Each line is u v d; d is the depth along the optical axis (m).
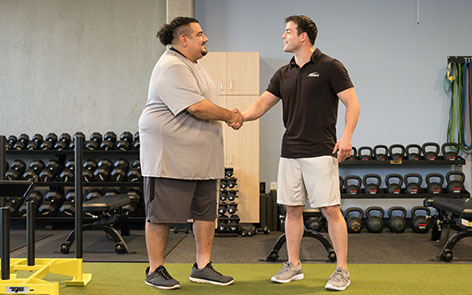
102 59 5.63
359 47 5.57
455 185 5.17
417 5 5.55
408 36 5.56
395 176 5.31
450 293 2.54
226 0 5.58
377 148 5.54
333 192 2.68
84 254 3.76
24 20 5.63
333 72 2.67
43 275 2.45
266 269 3.21
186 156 2.61
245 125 5.17
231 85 5.15
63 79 5.64
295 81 2.75
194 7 5.57
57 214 5.19
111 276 2.96
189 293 2.54
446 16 5.55
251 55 5.17
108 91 5.63
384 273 3.05
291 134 2.79
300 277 2.87
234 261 3.51
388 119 5.57
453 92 5.47
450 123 5.50
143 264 3.34
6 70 5.63
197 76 2.69
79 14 5.63
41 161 5.38
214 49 5.58
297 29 2.71
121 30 5.62
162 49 5.61
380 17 5.57
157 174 2.57
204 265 2.79
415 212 5.51
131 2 5.62
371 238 4.62
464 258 3.58
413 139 5.57
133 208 4.85
